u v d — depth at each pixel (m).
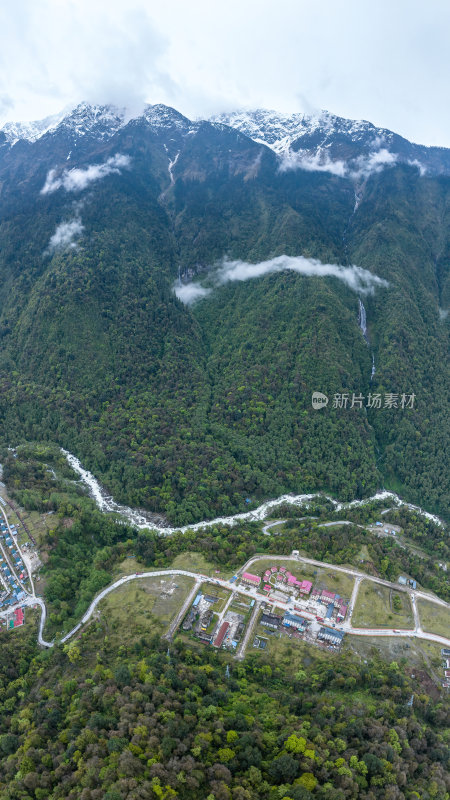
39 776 97.12
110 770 90.69
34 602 160.00
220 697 115.25
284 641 143.50
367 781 98.81
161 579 166.25
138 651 134.12
